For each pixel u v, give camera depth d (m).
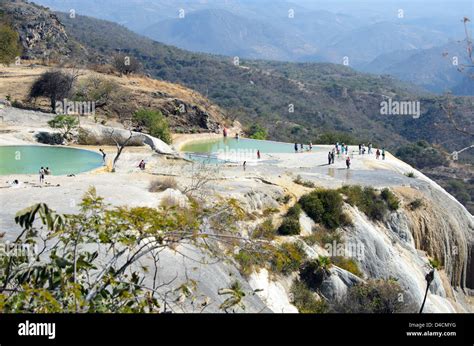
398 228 36.06
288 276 24.00
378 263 30.83
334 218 31.55
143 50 198.50
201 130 73.25
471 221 42.91
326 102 173.00
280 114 147.00
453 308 31.91
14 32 86.62
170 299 11.60
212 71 189.38
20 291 6.44
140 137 53.59
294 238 27.75
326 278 24.62
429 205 39.72
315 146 61.47
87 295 6.80
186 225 8.02
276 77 191.88
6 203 21.58
